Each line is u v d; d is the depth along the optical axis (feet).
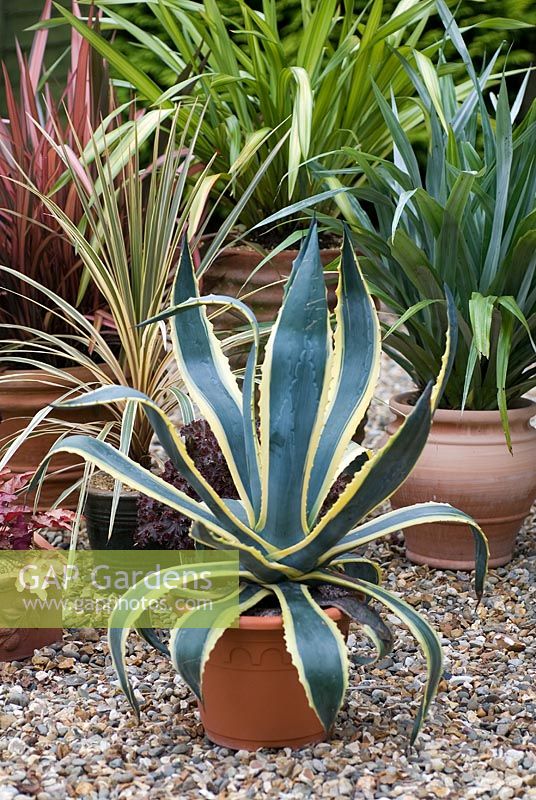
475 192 8.52
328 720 5.65
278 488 6.18
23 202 9.75
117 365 9.15
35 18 18.66
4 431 9.77
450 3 14.56
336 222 9.11
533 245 8.30
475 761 6.31
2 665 7.66
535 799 5.87
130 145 9.46
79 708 6.98
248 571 6.28
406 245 8.25
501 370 8.18
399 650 7.88
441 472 8.94
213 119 10.86
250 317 5.91
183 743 6.50
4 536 7.79
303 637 5.73
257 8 14.61
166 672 7.54
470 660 7.75
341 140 10.98
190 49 11.27
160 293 8.90
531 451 9.12
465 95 11.30
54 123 9.80
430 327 9.13
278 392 6.12
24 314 10.28
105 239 9.00
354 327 6.61
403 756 6.28
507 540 9.43
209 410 6.65
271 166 10.93
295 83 10.35
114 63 10.63
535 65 15.79
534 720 6.86
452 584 9.03
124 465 6.44
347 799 5.79
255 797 5.84
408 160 9.27
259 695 6.17
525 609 8.59
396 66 10.69
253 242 11.24
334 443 6.54
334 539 6.10
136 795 5.91
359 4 14.69
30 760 6.31
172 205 9.07
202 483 5.91
